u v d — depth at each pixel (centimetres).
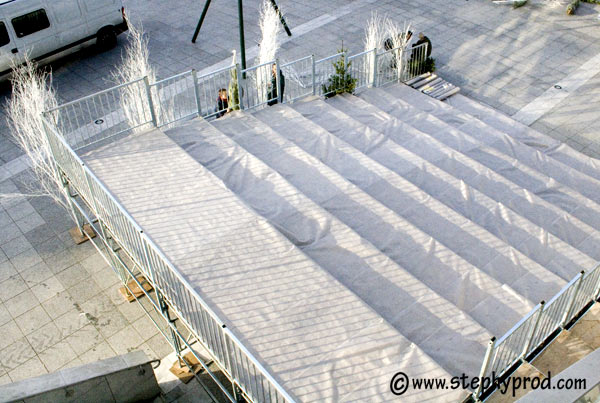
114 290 828
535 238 738
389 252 660
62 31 1338
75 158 691
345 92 1130
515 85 1305
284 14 1612
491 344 452
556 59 1398
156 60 1405
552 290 641
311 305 545
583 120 1191
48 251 888
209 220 651
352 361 494
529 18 1583
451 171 889
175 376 715
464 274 632
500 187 858
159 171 732
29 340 761
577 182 948
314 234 659
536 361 560
